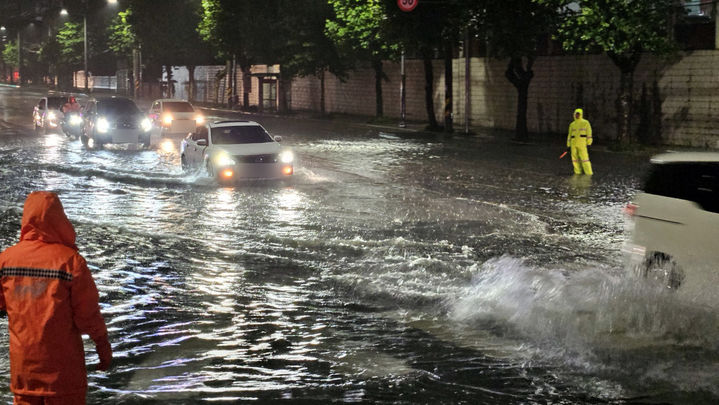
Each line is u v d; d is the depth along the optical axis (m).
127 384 6.33
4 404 5.79
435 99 45.22
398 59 43.75
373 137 35.31
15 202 16.34
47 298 4.36
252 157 19.12
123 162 24.17
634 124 31.38
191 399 5.99
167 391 6.17
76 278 4.40
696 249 7.92
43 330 4.35
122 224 13.74
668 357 6.79
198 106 67.75
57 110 37.41
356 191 17.89
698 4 29.39
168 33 69.25
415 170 22.27
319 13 48.28
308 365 6.79
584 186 18.89
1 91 94.62
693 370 6.48
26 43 125.88
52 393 4.36
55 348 4.38
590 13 26.39
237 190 18.05
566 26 28.28
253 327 7.94
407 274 10.07
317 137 35.16
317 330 7.82
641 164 24.27
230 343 7.42
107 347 4.58
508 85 39.47
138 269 10.51
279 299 9.02
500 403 5.89
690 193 8.13
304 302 8.88
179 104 35.94
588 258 11.11
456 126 42.38
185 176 20.55
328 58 48.91
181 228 13.38
